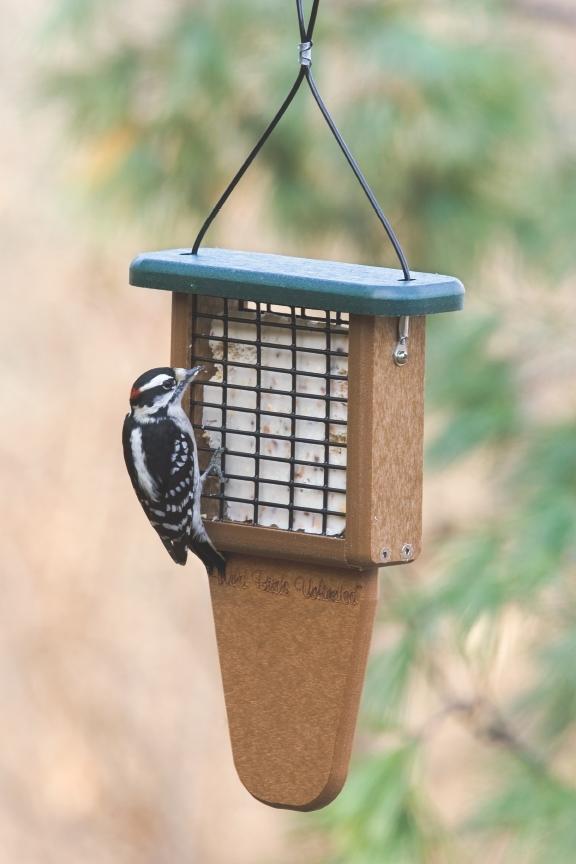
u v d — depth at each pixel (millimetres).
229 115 11180
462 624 9039
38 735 19984
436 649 9578
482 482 10133
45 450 21391
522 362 10406
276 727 7020
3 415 21625
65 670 20234
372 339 6508
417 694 9852
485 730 9648
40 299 22109
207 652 20531
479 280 11258
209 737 20016
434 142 10930
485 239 11047
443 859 9258
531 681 9359
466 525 9914
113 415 21594
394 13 11219
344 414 6949
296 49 11023
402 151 10992
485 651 9188
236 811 19547
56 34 11555
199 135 11242
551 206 11133
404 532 6758
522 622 9211
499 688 9875
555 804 9219
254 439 7164
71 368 21875
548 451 9812
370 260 11305
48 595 20672
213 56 10914
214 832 19406
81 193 11461
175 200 11406
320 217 11266
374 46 10812
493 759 9547
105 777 19719
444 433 10000
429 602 9266
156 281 6855
